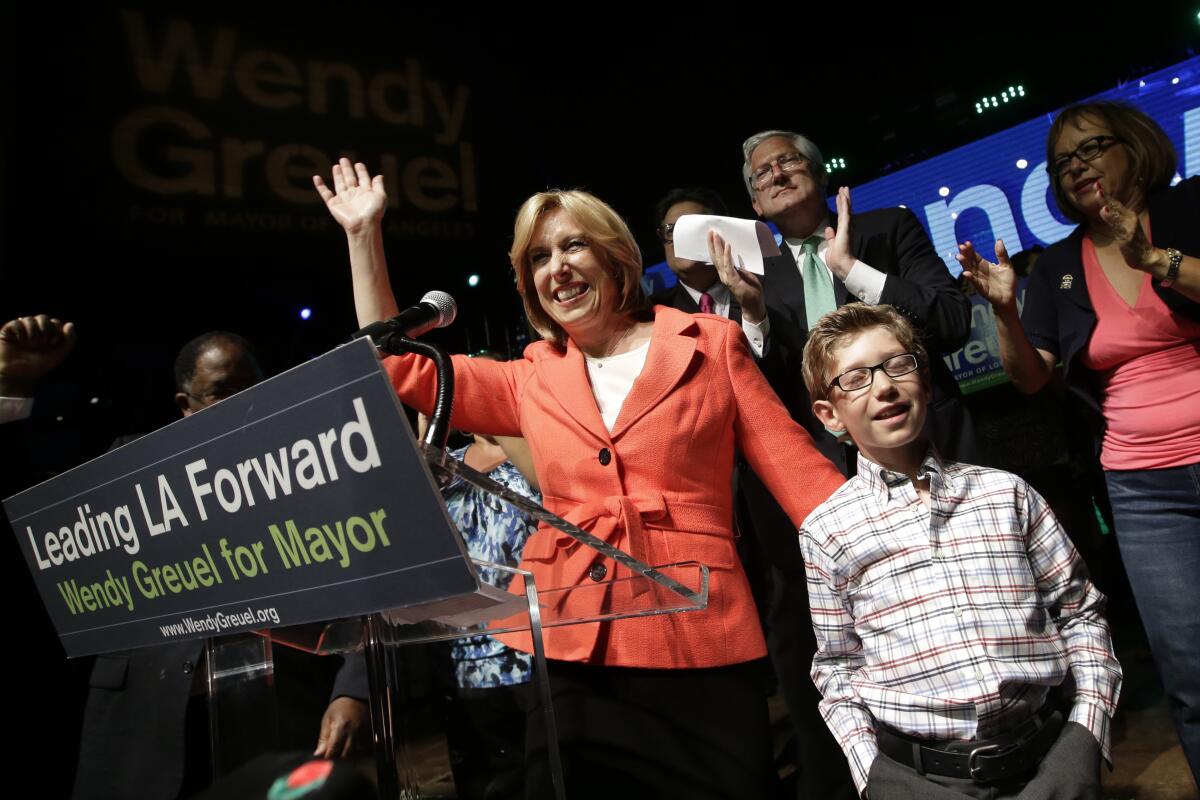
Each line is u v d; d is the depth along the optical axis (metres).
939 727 1.42
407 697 1.13
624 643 1.42
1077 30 4.54
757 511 2.16
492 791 2.35
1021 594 1.46
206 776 1.59
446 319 1.36
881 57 5.23
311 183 5.84
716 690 1.44
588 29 5.98
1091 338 2.02
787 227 2.51
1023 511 1.53
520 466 2.07
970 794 1.38
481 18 6.02
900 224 2.45
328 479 0.89
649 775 1.40
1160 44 4.35
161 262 5.67
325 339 6.68
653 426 1.53
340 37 5.95
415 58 6.14
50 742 2.01
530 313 1.80
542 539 1.50
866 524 1.56
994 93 4.84
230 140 5.66
